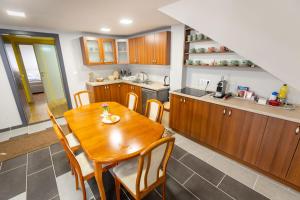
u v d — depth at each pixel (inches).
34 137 117.6
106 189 72.2
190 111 107.3
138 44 159.2
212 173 81.5
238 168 85.0
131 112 94.9
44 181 76.4
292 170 69.7
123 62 183.8
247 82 98.2
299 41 53.3
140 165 45.5
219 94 98.9
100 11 89.7
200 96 102.5
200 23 75.4
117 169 61.5
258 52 63.8
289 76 60.6
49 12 89.4
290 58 57.3
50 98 213.9
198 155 96.0
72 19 107.2
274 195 68.9
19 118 136.1
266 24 57.8
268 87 90.2
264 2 55.5
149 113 97.8
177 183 75.2
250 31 62.5
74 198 67.5
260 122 75.6
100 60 168.7
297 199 67.0
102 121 81.6
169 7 82.1
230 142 89.8
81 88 175.6
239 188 72.5
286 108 77.0
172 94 117.1
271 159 75.4
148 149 43.4
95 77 180.2
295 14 50.8
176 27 121.6
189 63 121.0
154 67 167.6
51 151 100.2
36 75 285.0
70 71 163.6
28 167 86.1
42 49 197.2
